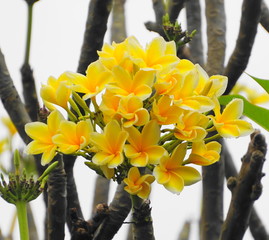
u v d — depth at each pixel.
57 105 1.85
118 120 1.79
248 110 2.01
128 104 1.78
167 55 1.81
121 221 1.99
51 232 2.04
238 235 2.06
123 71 1.79
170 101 1.79
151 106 1.82
